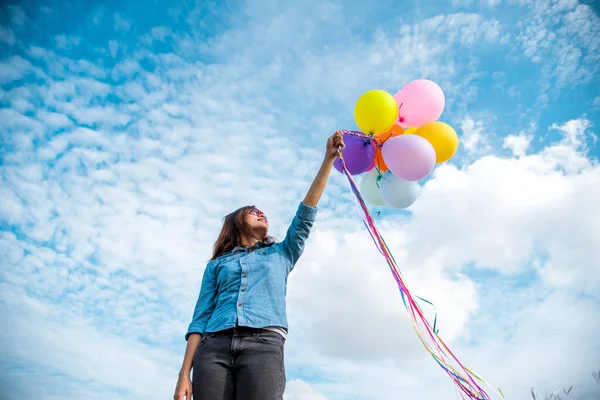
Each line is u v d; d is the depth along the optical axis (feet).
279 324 4.99
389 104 7.93
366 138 8.06
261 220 6.35
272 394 4.52
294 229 5.75
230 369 4.71
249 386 4.52
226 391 4.60
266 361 4.66
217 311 5.15
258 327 4.83
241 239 6.11
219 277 5.48
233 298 5.15
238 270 5.41
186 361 5.03
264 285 5.26
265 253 5.65
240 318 4.85
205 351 4.82
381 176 8.56
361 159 8.00
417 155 7.54
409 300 6.58
